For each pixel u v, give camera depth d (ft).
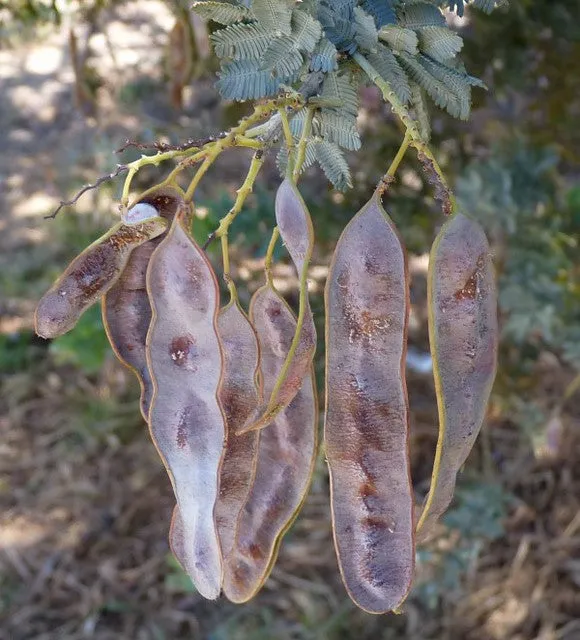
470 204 1.49
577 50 1.40
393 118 1.45
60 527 2.04
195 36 1.31
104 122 1.98
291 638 1.79
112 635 1.86
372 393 0.57
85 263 0.60
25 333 2.42
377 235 0.54
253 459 0.60
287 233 0.55
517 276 1.52
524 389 1.91
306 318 0.57
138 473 2.12
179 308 0.56
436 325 0.54
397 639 1.78
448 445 0.55
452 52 0.62
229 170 1.98
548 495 1.95
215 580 0.58
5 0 1.44
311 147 0.65
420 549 1.69
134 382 2.21
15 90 3.23
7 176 2.84
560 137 1.55
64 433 2.21
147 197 0.60
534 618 1.80
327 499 1.97
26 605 1.92
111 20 2.37
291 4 0.61
